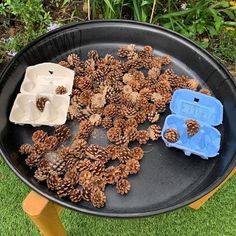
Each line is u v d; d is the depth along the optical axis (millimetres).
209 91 856
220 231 903
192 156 768
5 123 769
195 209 922
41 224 696
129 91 833
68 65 876
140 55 897
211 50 1163
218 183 677
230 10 1188
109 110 797
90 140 782
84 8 1203
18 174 658
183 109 815
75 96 827
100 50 918
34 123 777
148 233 894
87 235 886
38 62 870
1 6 1095
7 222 896
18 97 791
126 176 730
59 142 772
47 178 699
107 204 700
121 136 771
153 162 757
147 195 717
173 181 737
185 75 888
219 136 771
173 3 1199
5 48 1108
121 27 901
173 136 747
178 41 884
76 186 711
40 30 1115
